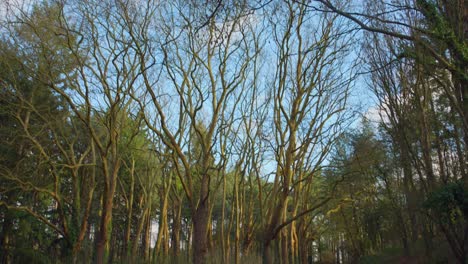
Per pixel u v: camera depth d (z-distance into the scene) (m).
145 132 35.78
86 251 24.67
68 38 20.61
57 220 33.59
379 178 39.41
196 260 20.09
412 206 26.31
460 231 21.41
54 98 28.05
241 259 28.84
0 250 29.08
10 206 22.78
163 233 35.75
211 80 23.22
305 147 24.92
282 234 26.86
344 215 43.62
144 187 36.47
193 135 31.78
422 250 31.66
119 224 42.38
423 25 18.38
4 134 26.52
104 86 22.39
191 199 21.22
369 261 41.28
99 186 34.31
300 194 34.72
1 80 22.92
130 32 20.53
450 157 23.73
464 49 15.05
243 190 36.66
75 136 28.80
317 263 62.25
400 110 25.80
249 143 31.09
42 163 25.94
